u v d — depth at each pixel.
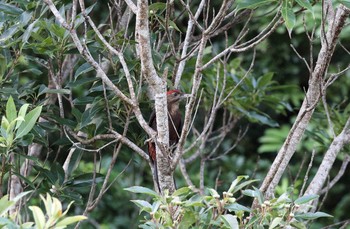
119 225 17.98
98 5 16.78
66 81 13.27
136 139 11.31
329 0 9.18
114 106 11.05
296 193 13.80
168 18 9.95
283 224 8.13
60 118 10.88
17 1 11.06
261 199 8.30
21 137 9.50
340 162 20.33
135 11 8.99
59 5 11.27
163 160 9.12
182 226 8.03
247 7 8.89
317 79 9.56
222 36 19.38
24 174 12.03
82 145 11.43
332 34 9.30
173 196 8.08
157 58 10.90
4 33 10.65
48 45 10.57
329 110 13.36
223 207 8.12
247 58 20.08
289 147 9.71
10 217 7.20
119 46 10.84
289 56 19.95
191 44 11.89
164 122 9.11
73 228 11.12
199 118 18.44
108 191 15.20
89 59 9.31
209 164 19.38
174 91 12.46
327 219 19.42
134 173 16.72
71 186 11.12
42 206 11.48
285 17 8.75
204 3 10.17
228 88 13.72
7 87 11.33
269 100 14.50
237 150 20.53
